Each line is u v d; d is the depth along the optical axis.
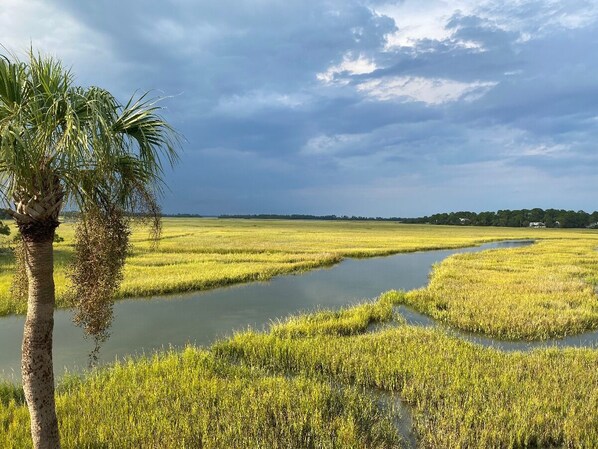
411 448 7.02
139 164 4.59
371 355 10.91
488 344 13.27
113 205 4.58
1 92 3.75
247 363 10.80
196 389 8.50
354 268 33.19
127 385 8.66
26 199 4.01
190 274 24.59
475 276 25.70
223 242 50.66
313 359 10.62
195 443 6.63
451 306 17.25
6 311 15.74
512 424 7.42
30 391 4.30
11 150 3.41
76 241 4.54
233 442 6.62
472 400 8.24
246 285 23.98
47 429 4.39
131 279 22.36
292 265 30.86
